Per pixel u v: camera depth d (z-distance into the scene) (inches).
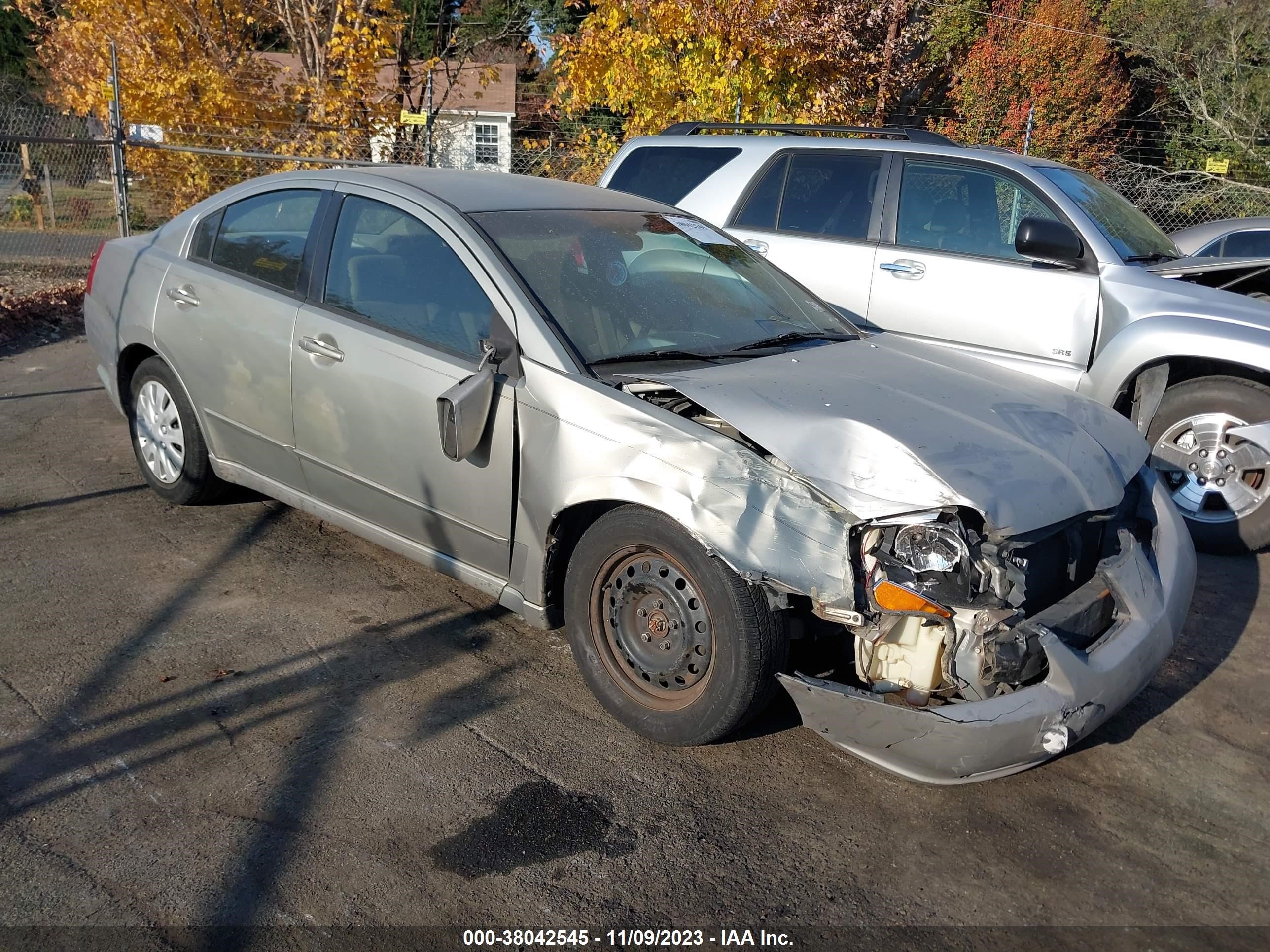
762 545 115.6
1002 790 128.6
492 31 948.6
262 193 183.3
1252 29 743.7
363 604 167.6
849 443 120.6
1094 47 788.6
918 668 114.5
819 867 112.3
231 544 187.5
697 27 509.7
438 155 589.9
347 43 542.3
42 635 151.0
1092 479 126.8
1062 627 118.3
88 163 581.9
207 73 548.1
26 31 1200.8
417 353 149.3
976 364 160.1
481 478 143.2
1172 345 200.7
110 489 211.8
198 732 129.6
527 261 149.0
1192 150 756.0
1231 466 204.1
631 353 142.4
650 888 107.4
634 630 132.6
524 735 133.6
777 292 174.4
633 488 125.6
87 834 110.1
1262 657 166.6
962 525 115.2
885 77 649.6
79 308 402.6
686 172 270.5
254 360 172.4
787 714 142.6
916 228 238.7
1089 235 220.2
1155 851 118.3
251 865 106.9
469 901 104.0
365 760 126.0
